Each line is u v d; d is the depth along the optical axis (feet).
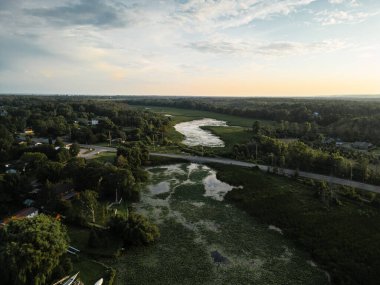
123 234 182.70
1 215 213.87
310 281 152.97
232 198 255.91
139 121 611.47
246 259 171.42
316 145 437.58
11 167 313.12
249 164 357.00
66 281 143.64
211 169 349.00
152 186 287.69
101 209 230.07
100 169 260.42
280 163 336.90
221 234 198.70
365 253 169.07
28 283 133.80
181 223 213.05
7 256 130.11
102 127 530.68
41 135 540.11
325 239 185.37
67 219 204.85
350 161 326.65
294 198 244.42
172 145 472.03
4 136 438.81
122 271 159.12
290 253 177.78
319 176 303.68
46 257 136.87
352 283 147.43
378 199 232.12
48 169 268.41
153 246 183.32
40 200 226.17
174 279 153.38
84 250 172.65
